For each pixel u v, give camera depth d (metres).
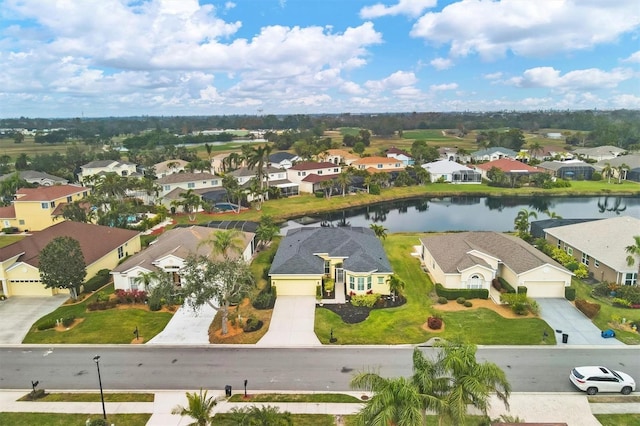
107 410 28.73
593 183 120.25
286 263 47.56
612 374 30.12
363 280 46.38
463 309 43.62
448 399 21.03
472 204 104.94
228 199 96.00
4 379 32.69
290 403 29.03
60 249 44.62
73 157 154.25
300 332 39.00
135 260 49.53
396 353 35.47
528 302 42.62
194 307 37.88
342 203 101.12
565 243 57.72
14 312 44.19
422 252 58.97
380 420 19.41
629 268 46.38
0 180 108.56
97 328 40.19
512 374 32.28
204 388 31.05
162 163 135.12
